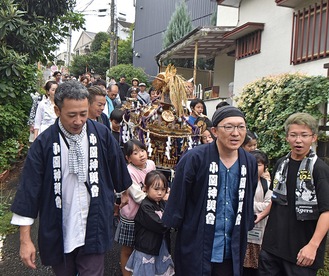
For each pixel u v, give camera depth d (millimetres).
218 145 2514
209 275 2467
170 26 19469
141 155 3850
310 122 2670
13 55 8086
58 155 2391
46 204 2402
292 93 6000
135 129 4668
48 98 6539
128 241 3566
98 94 4039
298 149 2697
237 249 2496
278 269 2873
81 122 2332
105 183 2559
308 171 2658
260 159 3416
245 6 11703
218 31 11891
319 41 8305
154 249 3270
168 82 4754
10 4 8273
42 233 2408
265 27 10547
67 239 2436
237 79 12031
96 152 2506
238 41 12000
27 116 8883
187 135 4660
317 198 2609
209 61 18766
